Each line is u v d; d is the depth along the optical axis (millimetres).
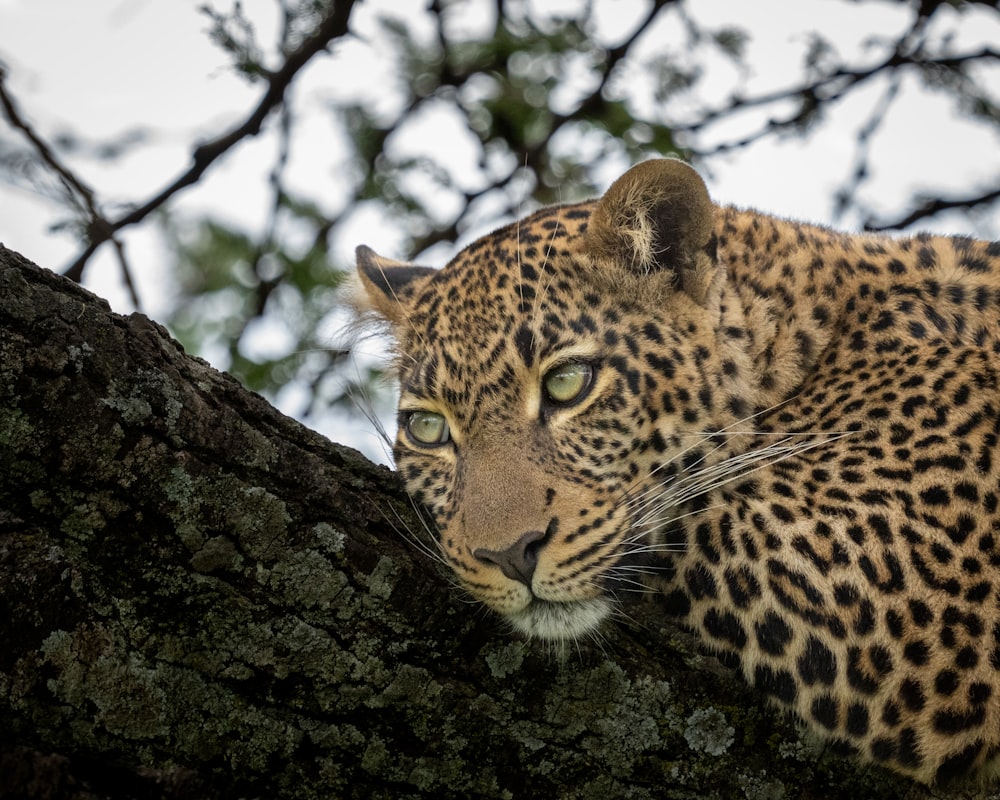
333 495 6324
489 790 6375
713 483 7914
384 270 10188
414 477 8617
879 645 7234
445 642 6402
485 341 8266
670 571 7891
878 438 7961
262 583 6047
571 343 8188
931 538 7434
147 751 5758
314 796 6082
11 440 5539
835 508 7586
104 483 5730
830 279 8906
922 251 9102
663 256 8672
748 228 9266
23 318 5539
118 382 5762
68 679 5594
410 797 6238
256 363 12516
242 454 6078
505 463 7875
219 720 5902
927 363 8336
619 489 8062
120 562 5793
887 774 7336
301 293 12797
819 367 8625
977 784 7418
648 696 6684
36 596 5527
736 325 8672
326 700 6117
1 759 5242
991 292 8688
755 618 7480
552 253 8586
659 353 8359
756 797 6891
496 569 7395
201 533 5918
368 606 6250
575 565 7574
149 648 5789
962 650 7234
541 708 6512
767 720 7133
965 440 7820
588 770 6531
